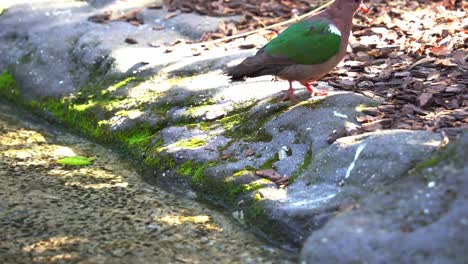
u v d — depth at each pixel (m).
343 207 7.65
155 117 10.82
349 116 9.09
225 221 8.55
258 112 9.82
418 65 10.66
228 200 8.82
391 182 7.60
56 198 9.26
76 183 9.76
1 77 13.49
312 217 7.70
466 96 9.41
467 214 6.21
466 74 10.13
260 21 13.53
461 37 11.47
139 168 10.21
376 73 10.68
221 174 9.09
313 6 14.27
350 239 6.35
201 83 11.13
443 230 6.16
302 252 6.54
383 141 7.99
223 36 13.02
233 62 11.53
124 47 12.86
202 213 8.80
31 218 8.66
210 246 7.97
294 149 8.98
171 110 10.84
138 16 14.26
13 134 11.67
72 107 12.02
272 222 7.99
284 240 7.86
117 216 8.75
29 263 7.59
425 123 8.69
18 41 14.00
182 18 13.91
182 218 8.68
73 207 9.00
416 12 13.27
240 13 14.12
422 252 6.04
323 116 9.14
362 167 7.89
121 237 8.20
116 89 11.78
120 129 10.99
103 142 11.18
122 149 10.82
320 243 6.43
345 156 8.12
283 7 14.35
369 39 12.04
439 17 12.72
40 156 10.72
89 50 12.91
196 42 12.94
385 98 9.70
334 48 9.14
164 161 9.88
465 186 6.57
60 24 14.07
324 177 8.15
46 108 12.41
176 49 12.62
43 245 7.99
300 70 9.20
